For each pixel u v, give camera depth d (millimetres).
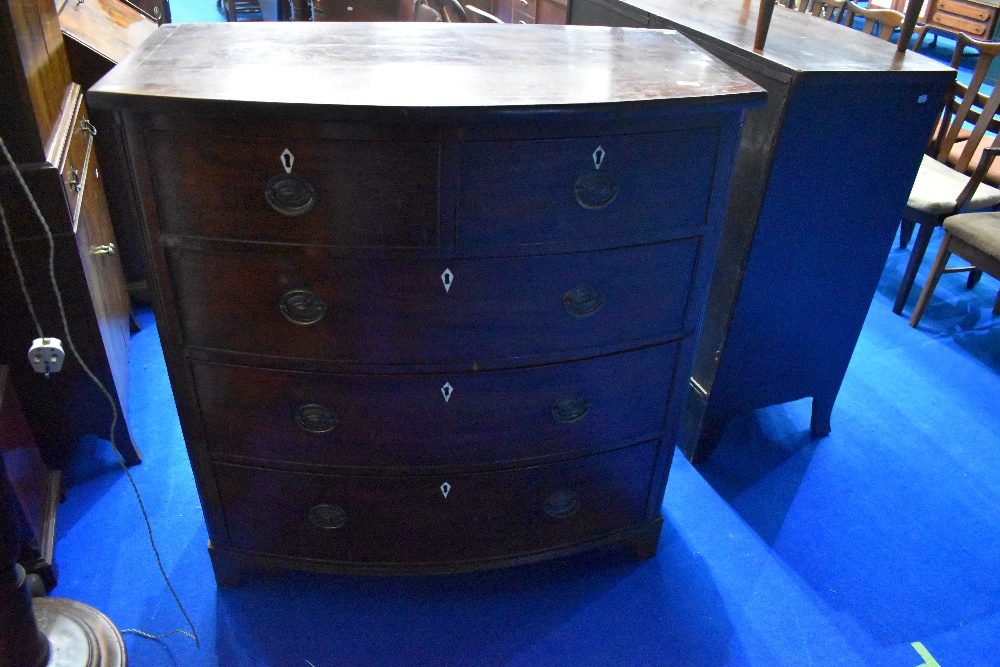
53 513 1836
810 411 2477
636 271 1371
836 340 2125
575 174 1222
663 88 1236
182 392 1430
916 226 3828
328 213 1193
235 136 1127
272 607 1734
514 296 1322
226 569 1724
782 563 1901
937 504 2104
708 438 2170
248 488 1565
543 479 1602
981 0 5949
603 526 1758
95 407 1974
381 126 1110
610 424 1573
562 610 1757
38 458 1867
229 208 1197
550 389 1467
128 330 2473
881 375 2637
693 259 1407
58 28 2094
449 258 1251
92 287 1849
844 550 1945
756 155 1750
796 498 2109
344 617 1721
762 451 2285
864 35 2027
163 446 2178
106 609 1709
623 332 1443
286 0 5242
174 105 1088
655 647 1683
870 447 2312
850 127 1718
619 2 2268
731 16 2133
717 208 1359
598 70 1336
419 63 1330
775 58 1688
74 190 1823
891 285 3219
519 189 1208
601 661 1649
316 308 1297
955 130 3049
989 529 2027
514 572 1847
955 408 2488
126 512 1952
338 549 1652
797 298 1976
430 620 1723
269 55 1337
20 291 1745
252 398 1424
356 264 1246
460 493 1572
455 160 1157
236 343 1353
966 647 1704
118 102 1095
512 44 1504
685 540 1957
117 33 2672
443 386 1407
